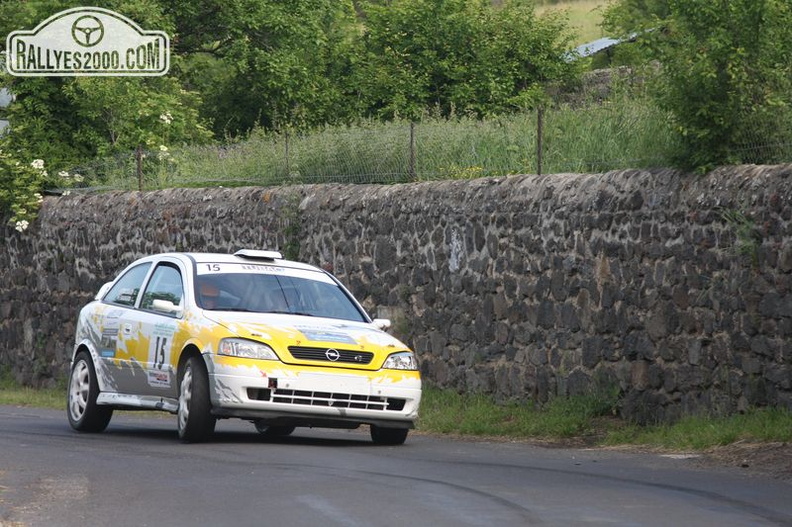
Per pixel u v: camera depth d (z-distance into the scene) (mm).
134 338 40656
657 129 45844
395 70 106375
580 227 47031
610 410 45031
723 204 40812
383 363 37844
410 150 59406
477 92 101500
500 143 58562
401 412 38031
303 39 111812
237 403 36156
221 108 113875
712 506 25797
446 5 105875
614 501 26266
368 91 107875
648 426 42156
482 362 51656
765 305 39094
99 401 41906
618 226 45281
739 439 36625
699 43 42312
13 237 80312
